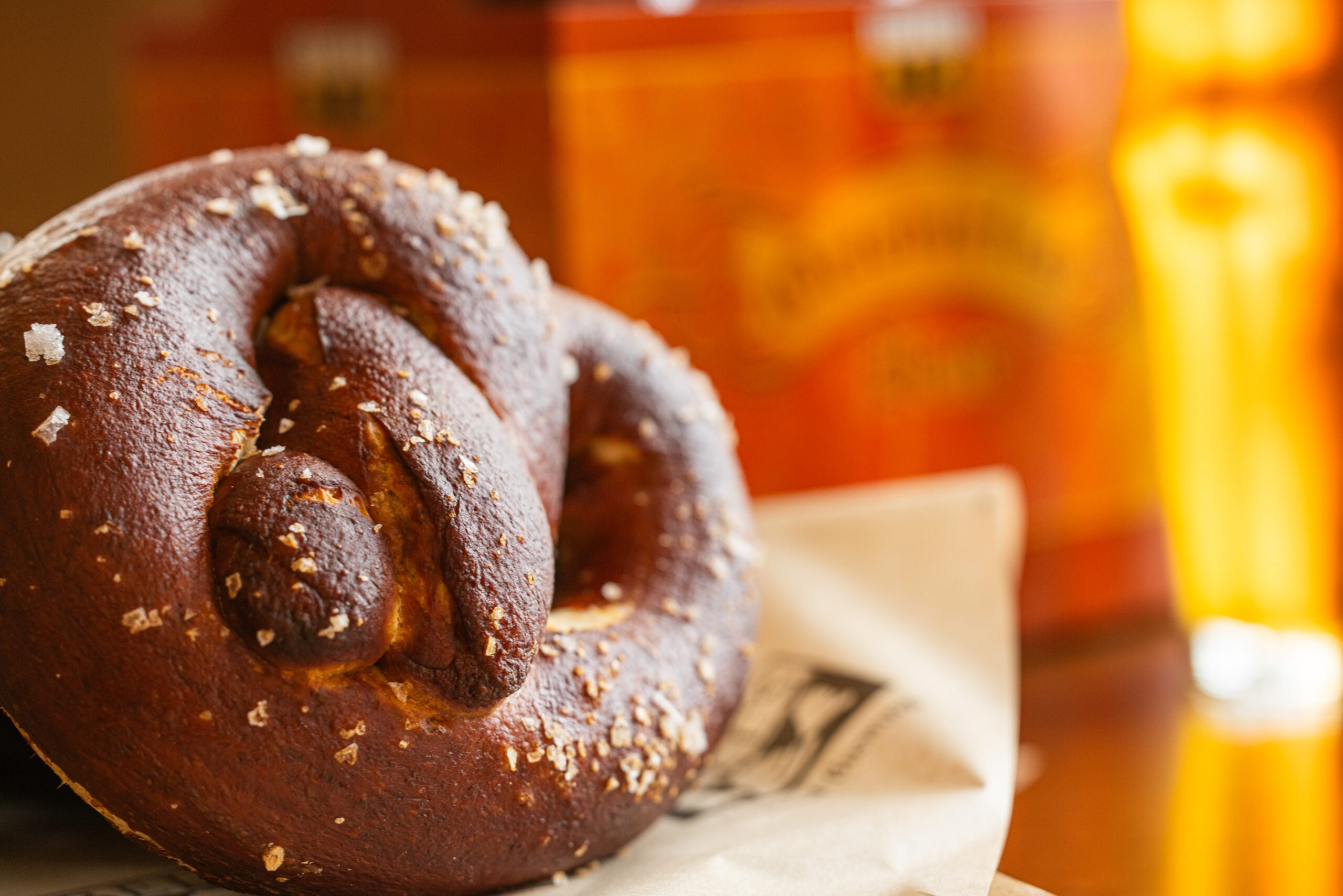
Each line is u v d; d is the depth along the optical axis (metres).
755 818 0.90
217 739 0.81
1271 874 0.91
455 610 0.82
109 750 0.81
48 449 0.81
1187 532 1.03
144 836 0.83
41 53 1.22
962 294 1.07
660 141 1.02
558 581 0.91
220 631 0.81
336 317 0.84
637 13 1.01
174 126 1.05
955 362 1.07
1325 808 0.95
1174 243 1.02
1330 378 1.00
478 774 0.84
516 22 1.01
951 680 0.95
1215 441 1.02
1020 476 1.09
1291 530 1.01
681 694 0.88
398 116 1.03
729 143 1.03
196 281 0.84
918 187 1.06
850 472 1.06
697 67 1.02
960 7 1.05
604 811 0.86
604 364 0.92
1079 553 1.10
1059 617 1.10
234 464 0.83
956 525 0.99
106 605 0.81
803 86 1.04
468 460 0.83
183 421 0.82
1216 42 1.00
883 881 0.86
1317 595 1.01
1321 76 0.98
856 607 0.98
